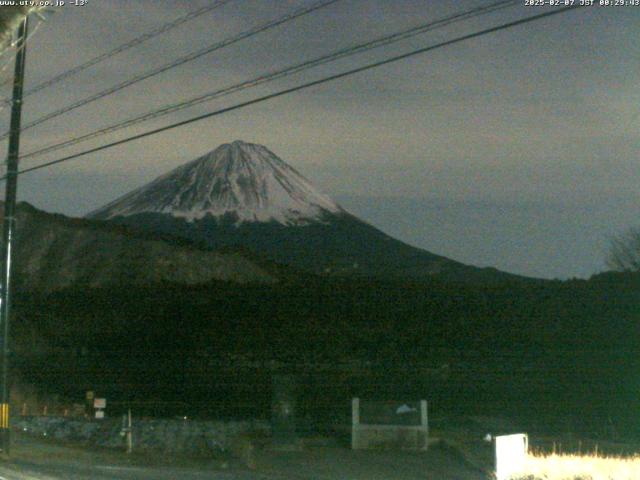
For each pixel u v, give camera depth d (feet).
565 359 120.06
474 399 110.63
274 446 80.12
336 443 83.92
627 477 56.03
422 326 136.46
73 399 116.37
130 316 154.40
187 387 119.65
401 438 80.07
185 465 67.10
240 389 116.98
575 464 60.49
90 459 70.64
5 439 69.82
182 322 147.84
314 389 116.26
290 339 137.90
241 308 152.35
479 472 64.49
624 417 100.78
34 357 134.92
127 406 111.65
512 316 134.21
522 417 102.42
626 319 126.41
